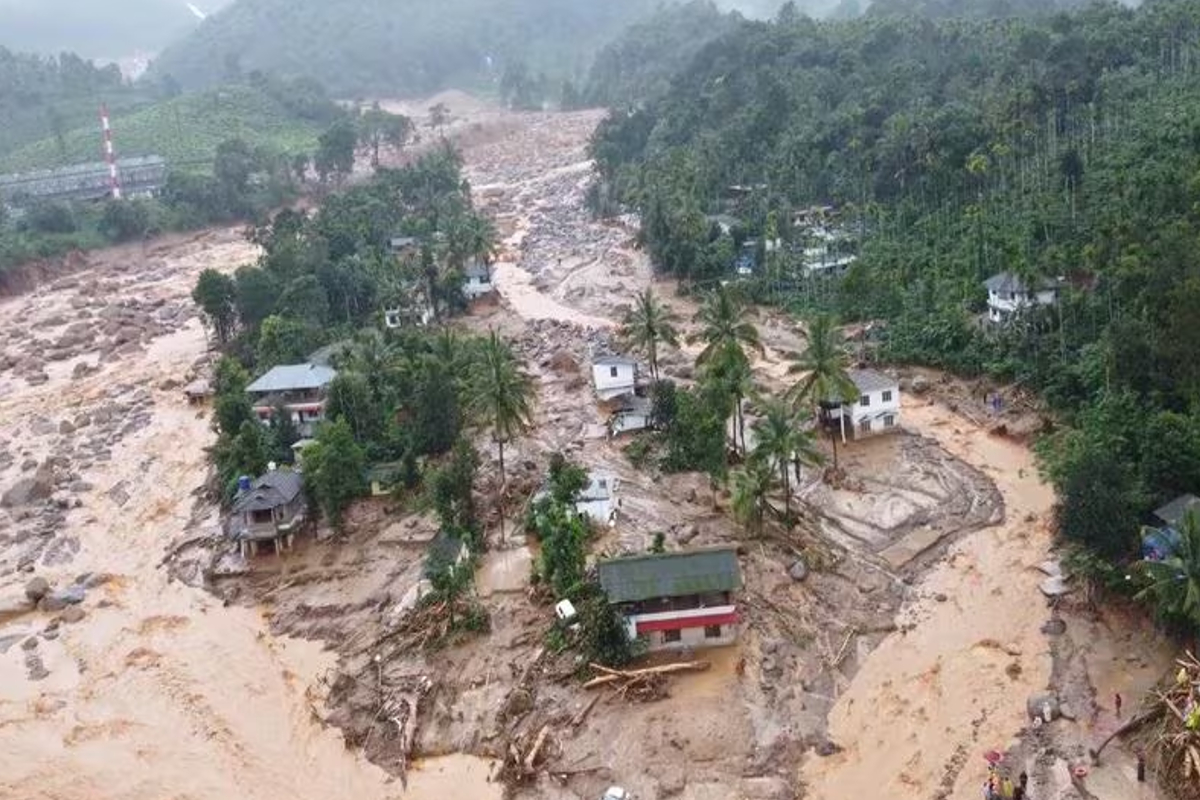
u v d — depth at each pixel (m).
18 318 196.12
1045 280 120.81
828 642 76.50
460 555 87.00
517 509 97.50
